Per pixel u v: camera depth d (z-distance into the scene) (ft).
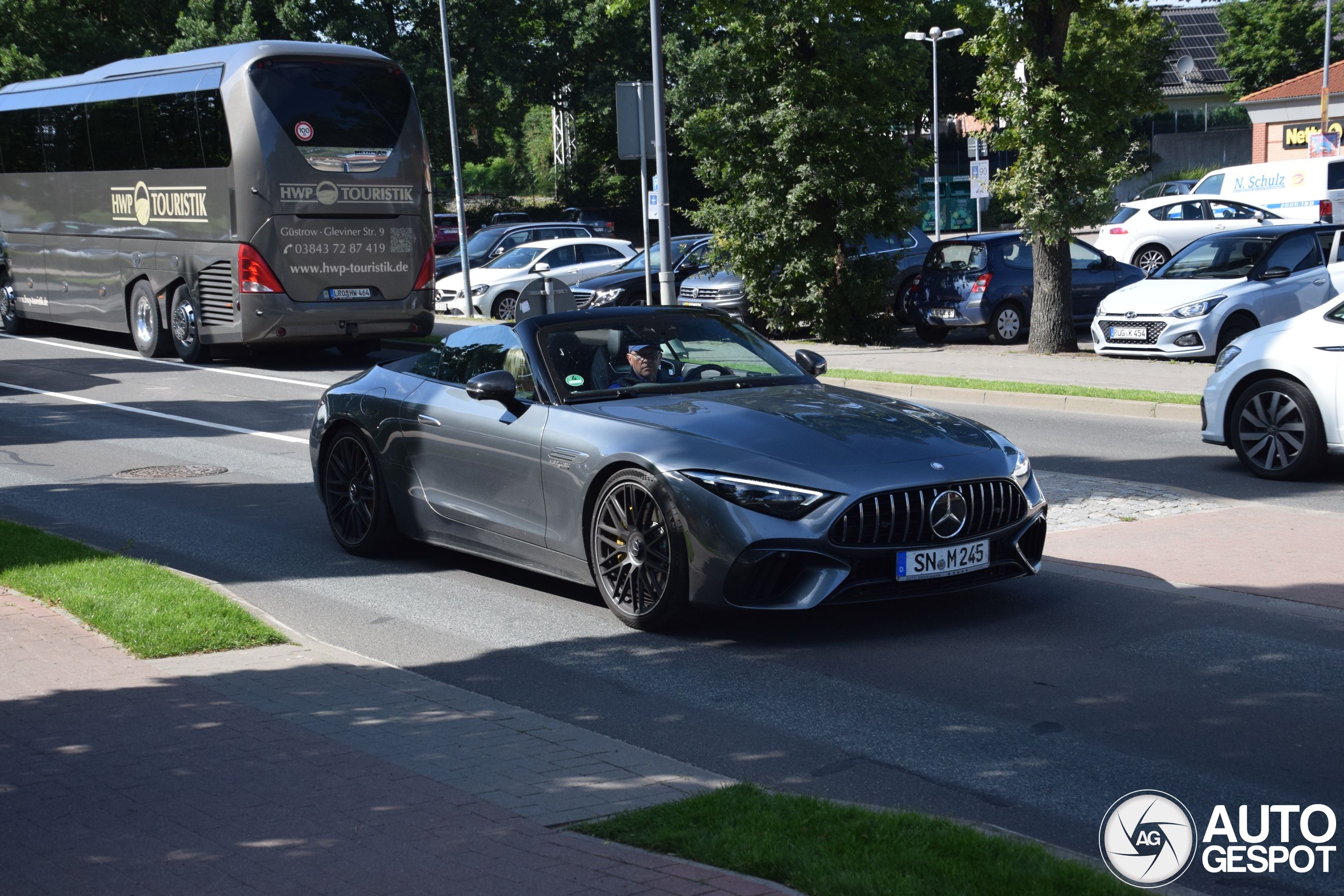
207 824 13.93
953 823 13.41
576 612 25.04
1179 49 273.95
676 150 220.64
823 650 21.91
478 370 27.20
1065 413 50.11
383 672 20.44
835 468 21.63
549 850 13.07
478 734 17.39
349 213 66.64
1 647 21.27
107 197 74.54
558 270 95.66
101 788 15.08
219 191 66.13
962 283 74.59
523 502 25.31
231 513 35.09
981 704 19.01
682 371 26.11
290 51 65.51
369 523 29.55
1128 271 77.30
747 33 75.66
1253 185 122.11
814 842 12.80
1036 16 65.82
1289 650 21.03
